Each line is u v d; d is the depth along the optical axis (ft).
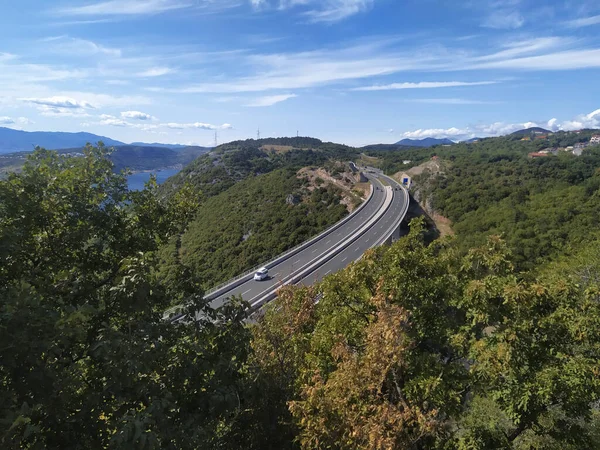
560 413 33.01
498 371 27.20
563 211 194.59
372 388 23.52
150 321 24.98
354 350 32.76
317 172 318.45
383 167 492.13
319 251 164.96
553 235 176.86
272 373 31.73
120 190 32.96
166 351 23.00
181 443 19.77
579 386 26.35
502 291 30.30
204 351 24.68
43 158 30.68
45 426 19.07
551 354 29.45
